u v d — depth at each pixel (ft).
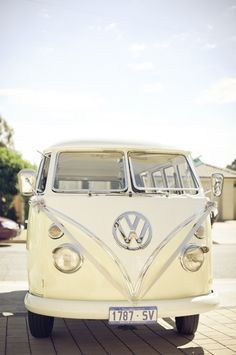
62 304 17.26
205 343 19.56
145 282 17.47
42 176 21.61
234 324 22.54
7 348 18.70
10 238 58.44
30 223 20.12
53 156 20.01
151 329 21.83
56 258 17.63
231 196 111.65
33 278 18.63
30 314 19.54
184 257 17.93
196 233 18.37
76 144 20.11
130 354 18.15
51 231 17.89
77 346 19.13
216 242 63.77
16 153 88.69
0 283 33.60
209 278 18.80
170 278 17.78
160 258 17.70
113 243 17.60
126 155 20.01
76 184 23.45
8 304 26.68
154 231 17.88
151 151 20.26
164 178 21.58
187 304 17.65
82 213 18.06
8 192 86.38
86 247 17.62
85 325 22.61
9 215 86.58
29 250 19.70
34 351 18.34
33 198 20.16
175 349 18.76
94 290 17.44
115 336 20.70
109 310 17.04
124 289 17.31
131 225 17.76
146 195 18.92
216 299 18.45
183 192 20.56
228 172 112.37
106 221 17.88
